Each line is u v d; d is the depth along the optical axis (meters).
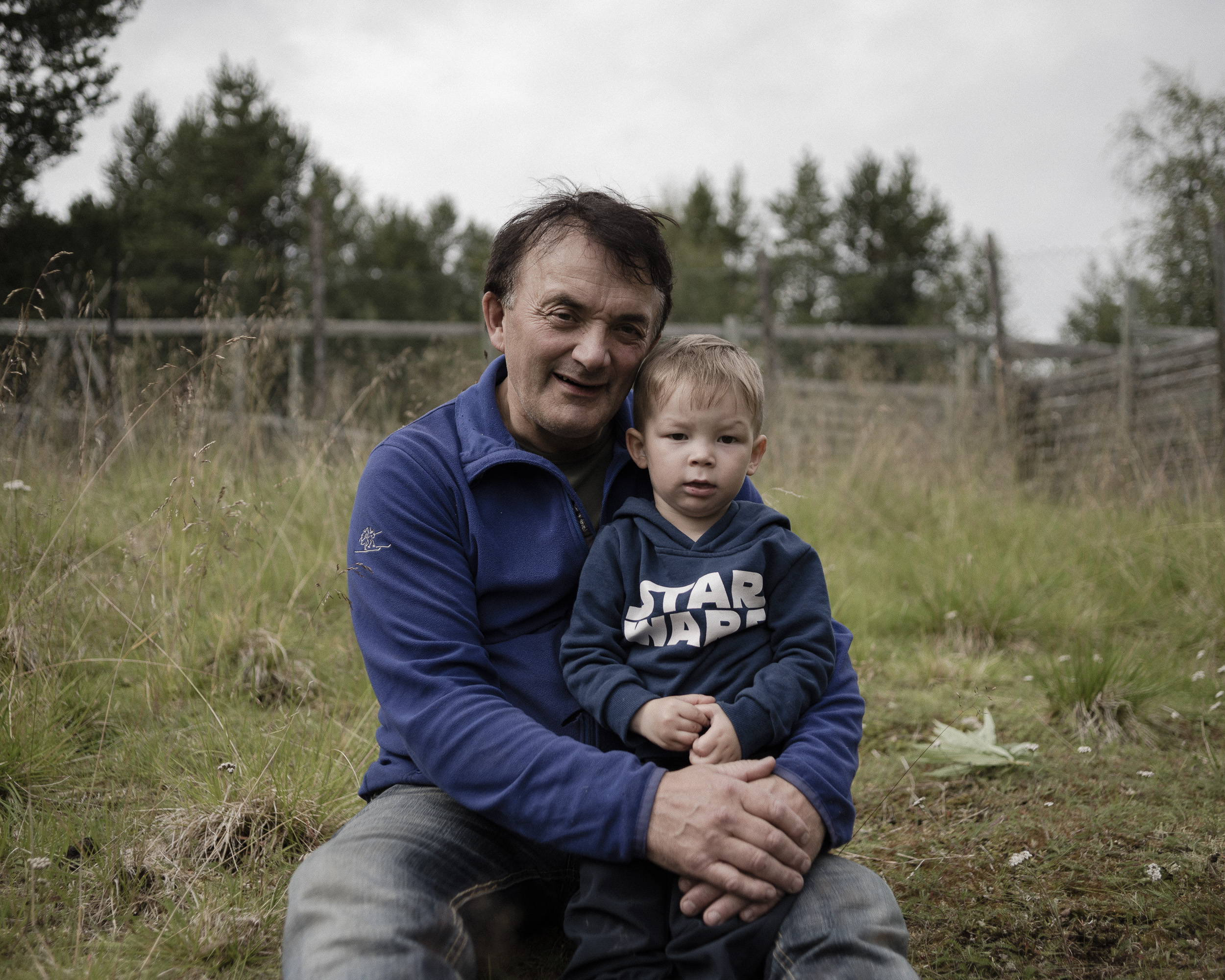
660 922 1.38
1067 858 1.97
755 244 37.97
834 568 4.03
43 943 1.55
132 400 3.92
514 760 1.37
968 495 5.18
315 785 2.07
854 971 1.22
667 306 1.82
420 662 1.47
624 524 1.69
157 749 2.29
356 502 1.66
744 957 1.30
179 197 24.09
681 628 1.56
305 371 8.11
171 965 1.54
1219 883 1.85
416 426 1.75
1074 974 1.58
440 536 1.59
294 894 1.27
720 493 1.68
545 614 1.66
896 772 2.48
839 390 7.04
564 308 1.60
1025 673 3.26
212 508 2.88
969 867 1.97
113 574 2.90
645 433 1.75
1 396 2.74
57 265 6.14
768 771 1.40
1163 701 2.88
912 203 35.09
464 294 20.38
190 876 1.80
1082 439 6.45
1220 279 6.43
